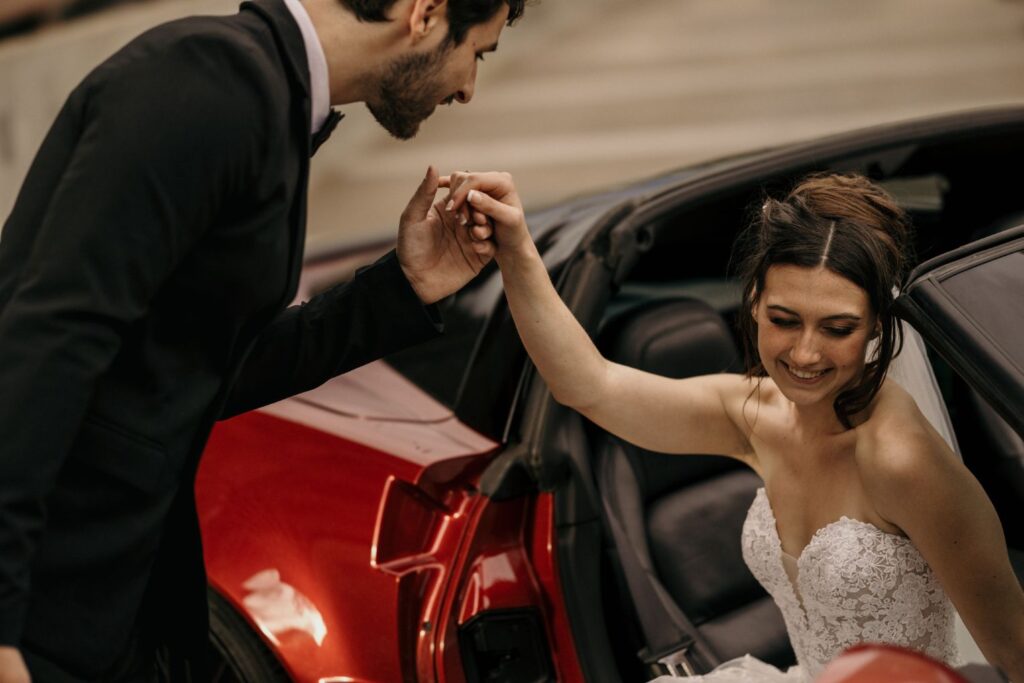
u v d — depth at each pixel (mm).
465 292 2422
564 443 2170
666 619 2178
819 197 1595
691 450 1912
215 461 2324
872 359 1658
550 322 1808
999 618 1638
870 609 1693
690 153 7945
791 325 1608
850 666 964
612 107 9570
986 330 1506
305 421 2354
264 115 1447
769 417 1805
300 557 2170
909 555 1682
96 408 1485
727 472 2627
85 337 1353
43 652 1524
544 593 2119
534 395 2213
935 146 2594
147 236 1383
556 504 2150
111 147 1381
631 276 2703
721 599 2467
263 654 2189
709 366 2531
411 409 2346
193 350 1529
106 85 1420
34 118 6633
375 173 8016
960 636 1938
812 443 1734
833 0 14492
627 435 1895
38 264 1368
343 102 1585
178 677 1739
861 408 1646
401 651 2068
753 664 2092
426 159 8289
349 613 2109
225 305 1518
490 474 2143
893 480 1619
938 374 2223
